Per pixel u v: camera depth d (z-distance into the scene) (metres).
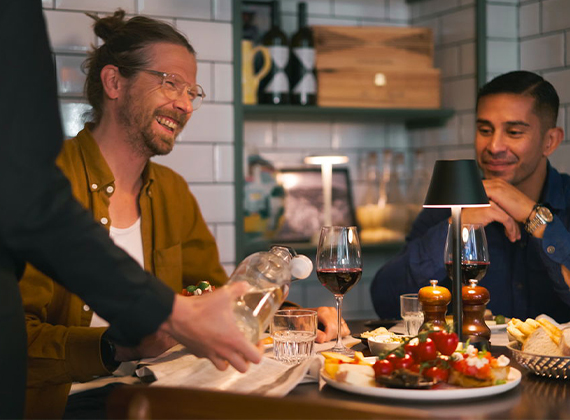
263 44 2.76
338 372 1.09
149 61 1.61
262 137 3.00
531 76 2.02
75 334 1.30
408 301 1.46
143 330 0.95
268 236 2.83
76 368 1.29
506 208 1.82
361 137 3.17
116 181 1.68
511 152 2.01
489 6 2.78
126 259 0.96
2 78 0.88
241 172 2.51
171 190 1.82
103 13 2.31
